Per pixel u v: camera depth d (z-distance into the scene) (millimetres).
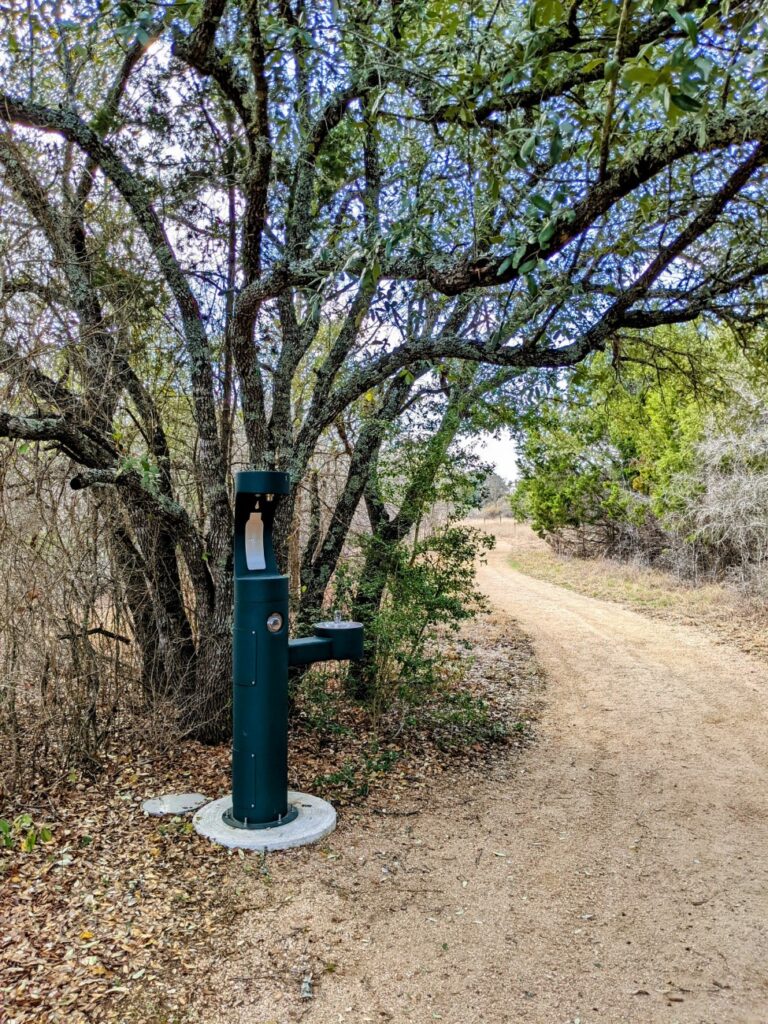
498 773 5633
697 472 14172
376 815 4633
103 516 5219
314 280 4645
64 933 3152
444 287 3994
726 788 5324
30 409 4926
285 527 5844
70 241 5324
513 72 3406
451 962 3088
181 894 3488
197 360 5441
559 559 22578
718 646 10555
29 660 4762
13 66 5500
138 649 5695
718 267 5656
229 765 5215
